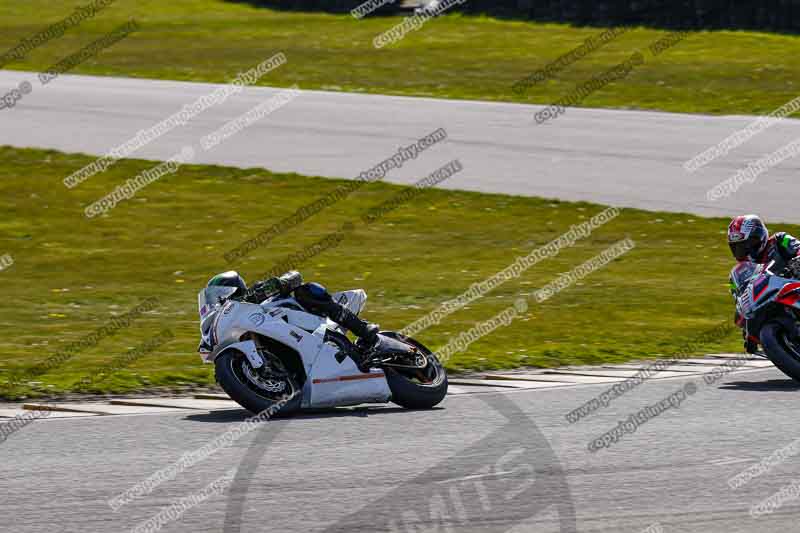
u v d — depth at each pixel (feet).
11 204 277.23
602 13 611.47
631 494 82.28
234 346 109.19
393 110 402.11
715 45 533.14
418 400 114.32
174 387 129.08
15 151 333.62
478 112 396.57
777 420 107.34
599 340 160.86
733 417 108.88
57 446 97.50
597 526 74.95
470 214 265.34
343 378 112.06
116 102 426.51
